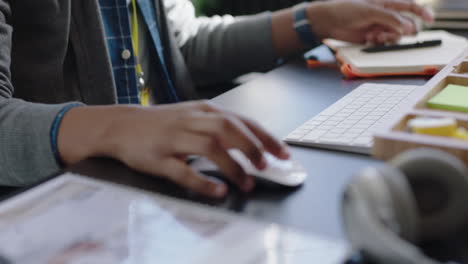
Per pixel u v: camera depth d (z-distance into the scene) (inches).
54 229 14.0
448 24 51.1
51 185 16.8
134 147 18.9
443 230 13.4
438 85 23.8
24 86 36.3
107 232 13.9
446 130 17.8
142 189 17.9
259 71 46.5
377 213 12.0
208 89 43.7
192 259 12.5
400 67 32.1
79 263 12.5
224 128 17.7
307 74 34.9
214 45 45.7
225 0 66.3
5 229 14.2
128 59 40.1
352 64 33.7
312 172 19.0
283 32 43.2
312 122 23.8
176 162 18.2
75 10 36.8
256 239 13.3
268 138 18.3
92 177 18.8
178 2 46.9
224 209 16.5
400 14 42.0
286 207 16.4
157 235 13.5
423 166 13.0
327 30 41.7
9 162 21.1
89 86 37.9
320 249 12.8
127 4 40.0
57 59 36.5
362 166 19.2
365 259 12.6
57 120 21.1
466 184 12.9
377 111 24.7
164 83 44.7
